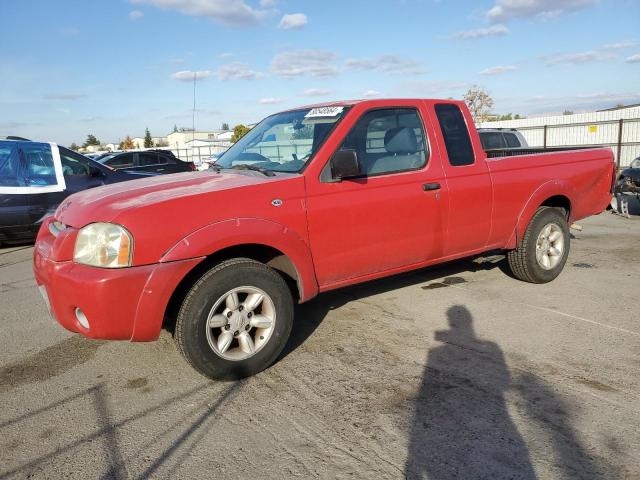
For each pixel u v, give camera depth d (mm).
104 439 2877
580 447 2658
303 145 4062
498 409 3039
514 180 5000
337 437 2820
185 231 3215
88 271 3092
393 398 3209
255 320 3506
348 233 3930
